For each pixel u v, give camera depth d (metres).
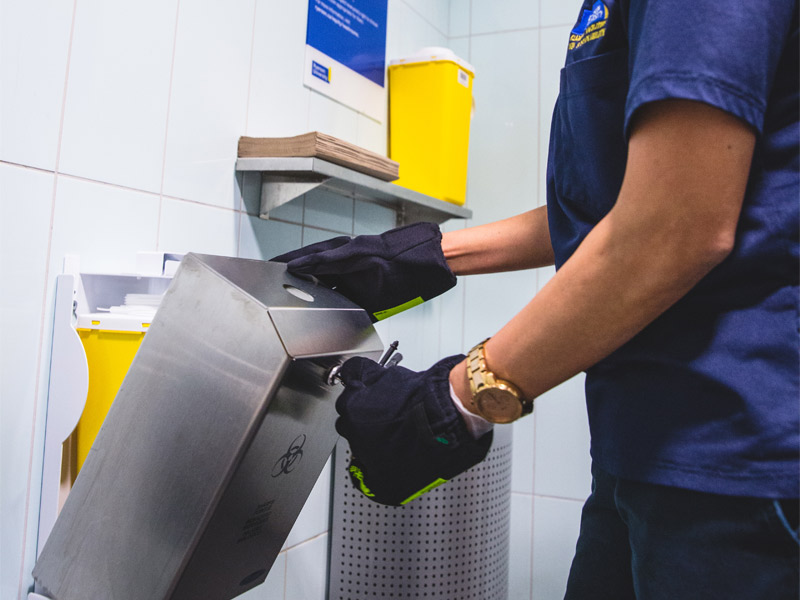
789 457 0.48
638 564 0.56
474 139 2.21
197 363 0.68
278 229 1.44
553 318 0.52
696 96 0.44
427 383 0.60
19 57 0.88
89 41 0.99
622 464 0.56
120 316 0.92
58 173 0.94
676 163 0.45
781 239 0.51
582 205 0.63
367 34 1.76
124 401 0.73
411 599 1.43
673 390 0.54
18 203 0.89
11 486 0.89
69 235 0.96
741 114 0.44
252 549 0.77
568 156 0.64
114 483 0.72
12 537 0.89
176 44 1.15
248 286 0.69
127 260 1.06
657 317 0.55
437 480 0.62
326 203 1.60
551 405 2.06
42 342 0.93
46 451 0.93
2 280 0.87
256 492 0.71
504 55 2.18
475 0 2.23
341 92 1.65
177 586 0.67
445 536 1.42
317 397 0.72
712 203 0.45
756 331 0.51
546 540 2.05
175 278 0.72
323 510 1.56
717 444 0.51
